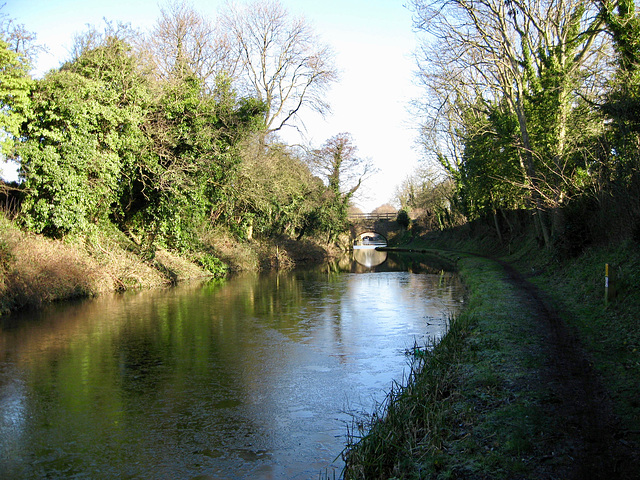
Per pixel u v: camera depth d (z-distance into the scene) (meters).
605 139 16.22
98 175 19.39
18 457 5.82
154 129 21.62
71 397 7.81
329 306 17.00
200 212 26.17
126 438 6.32
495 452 4.88
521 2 21.86
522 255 31.50
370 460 5.05
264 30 34.28
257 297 19.20
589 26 20.56
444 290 21.80
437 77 23.89
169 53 27.62
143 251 23.12
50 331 12.52
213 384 8.48
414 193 78.25
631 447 4.82
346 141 52.28
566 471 4.44
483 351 8.55
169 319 14.29
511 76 24.56
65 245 18.66
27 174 17.44
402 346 11.12
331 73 34.62
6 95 16.45
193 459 5.78
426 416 5.84
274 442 6.23
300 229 47.81
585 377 6.90
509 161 27.91
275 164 32.72
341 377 8.87
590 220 17.91
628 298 10.73
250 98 28.62
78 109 17.61
